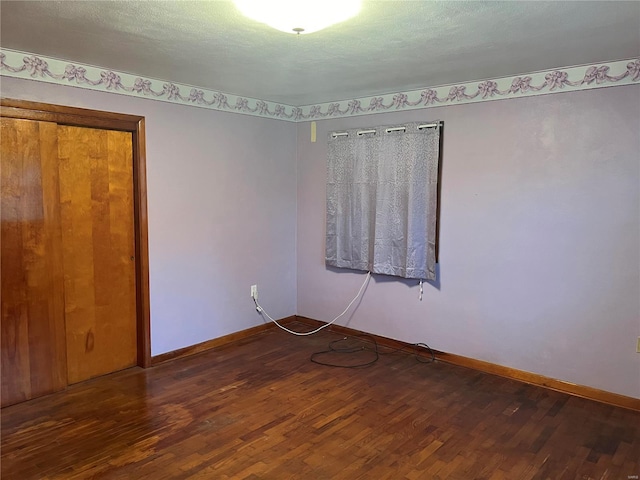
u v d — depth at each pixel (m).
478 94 3.56
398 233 4.04
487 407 3.08
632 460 2.50
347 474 2.35
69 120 3.17
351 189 4.34
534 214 3.38
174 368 3.71
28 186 3.03
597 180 3.11
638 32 2.43
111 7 2.11
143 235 3.62
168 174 3.74
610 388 3.15
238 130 4.24
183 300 3.94
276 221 4.70
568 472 2.39
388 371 3.68
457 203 3.75
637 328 3.03
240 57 2.93
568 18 2.22
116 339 3.61
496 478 2.33
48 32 2.49
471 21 2.26
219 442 2.63
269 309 4.71
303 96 4.22
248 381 3.47
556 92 3.22
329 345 4.27
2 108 2.88
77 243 3.34
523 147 3.39
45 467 2.39
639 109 2.93
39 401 3.12
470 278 3.73
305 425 2.83
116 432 2.73
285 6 1.94
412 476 2.34
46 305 3.16
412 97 3.92
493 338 3.64
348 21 2.25
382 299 4.28
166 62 3.08
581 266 3.21
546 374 3.41
